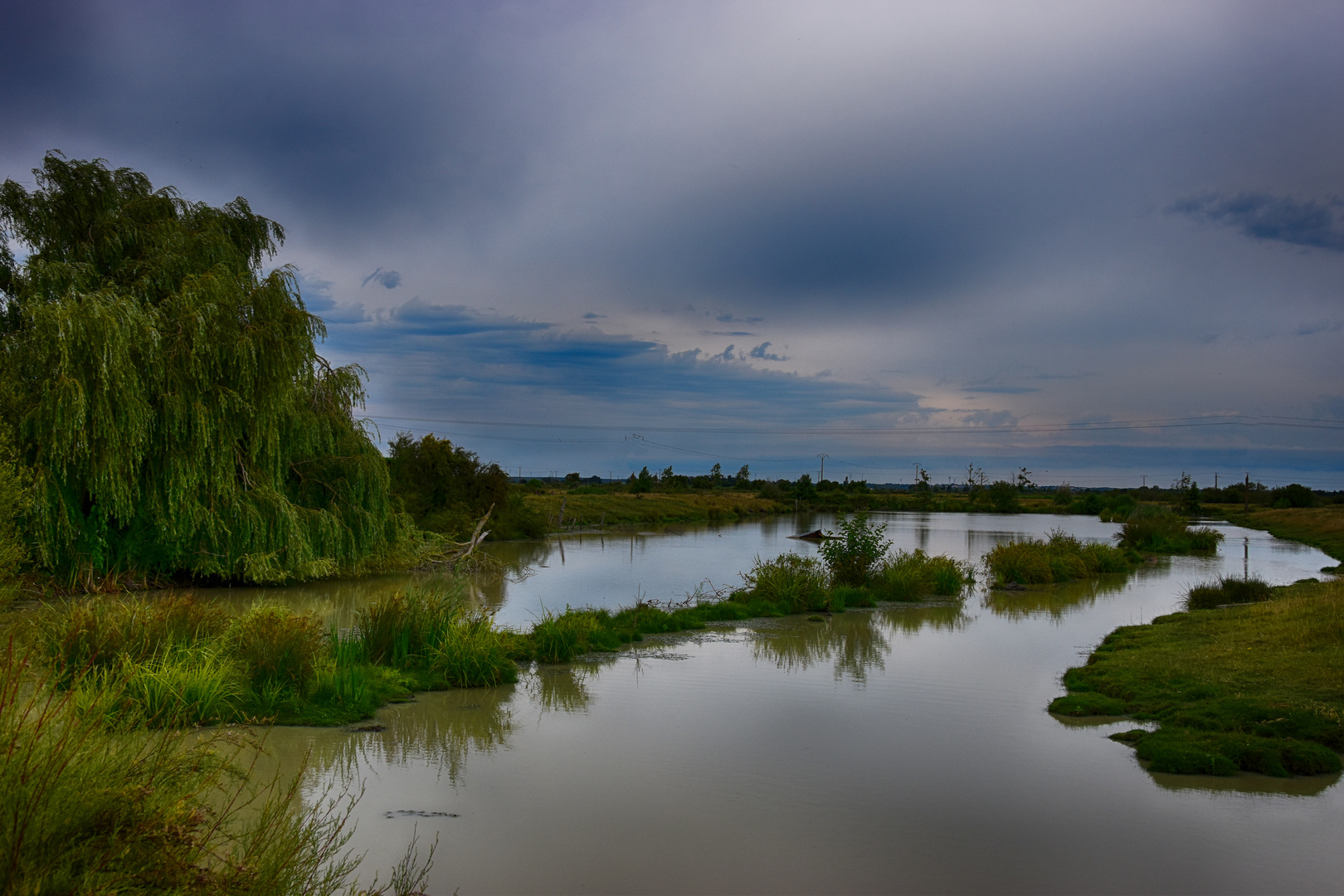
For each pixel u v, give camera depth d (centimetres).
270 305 2277
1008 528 6556
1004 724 985
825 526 6675
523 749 876
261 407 2227
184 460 2055
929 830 665
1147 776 802
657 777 790
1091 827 675
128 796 398
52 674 525
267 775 768
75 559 1955
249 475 2325
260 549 2228
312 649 1075
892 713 1035
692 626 1712
